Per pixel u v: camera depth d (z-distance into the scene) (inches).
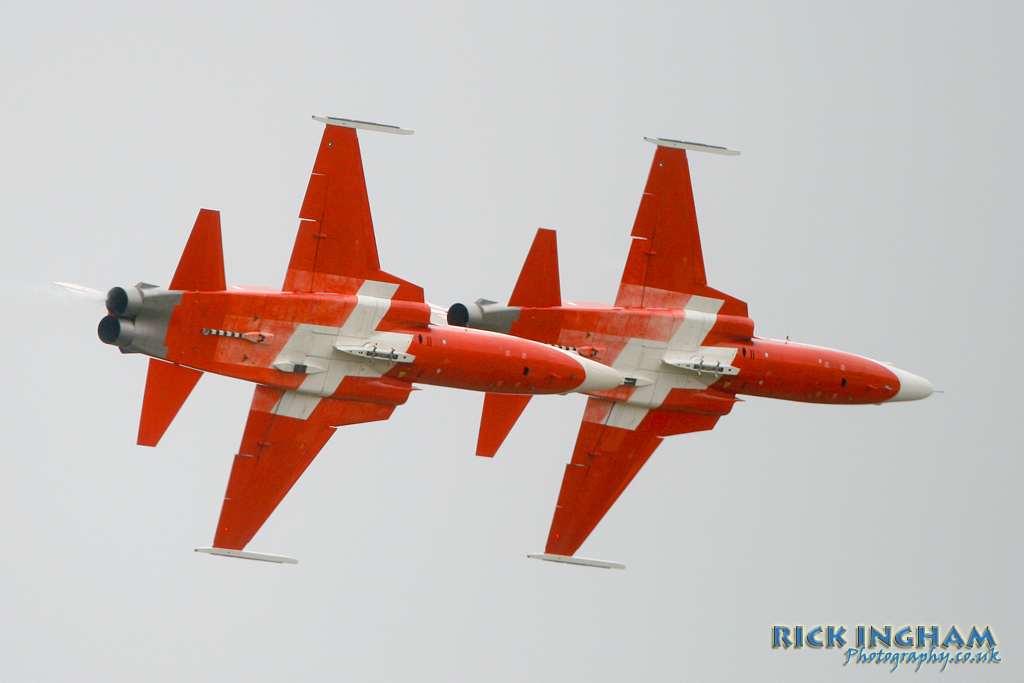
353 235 4815.5
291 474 4867.1
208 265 4527.6
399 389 4943.4
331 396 4840.1
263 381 4667.8
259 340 4611.2
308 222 4744.1
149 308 4407.0
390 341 4820.4
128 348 4421.8
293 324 4690.0
